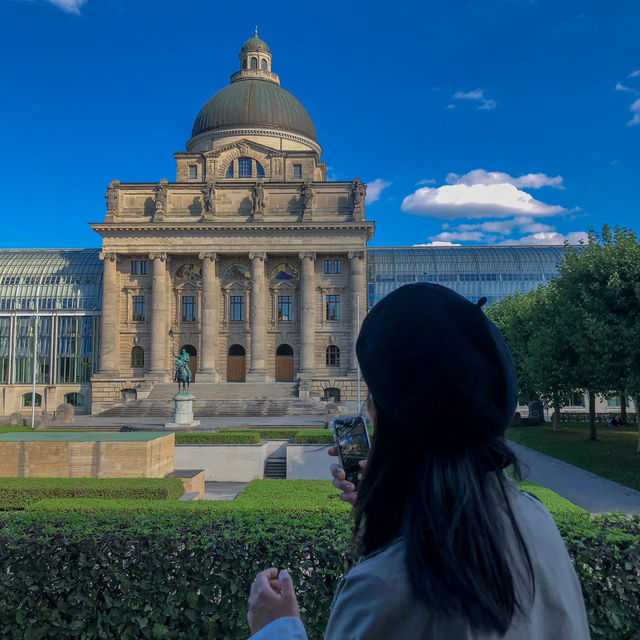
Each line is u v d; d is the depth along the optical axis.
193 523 9.14
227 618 7.79
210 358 80.88
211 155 88.81
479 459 2.29
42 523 9.22
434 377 2.21
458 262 94.69
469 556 2.03
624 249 37.41
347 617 2.16
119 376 82.88
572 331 39.91
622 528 8.38
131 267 84.94
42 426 54.78
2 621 8.01
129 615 7.93
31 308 89.00
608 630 7.17
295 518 9.76
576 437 55.59
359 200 82.94
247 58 102.69
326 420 58.38
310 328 80.88
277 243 82.31
